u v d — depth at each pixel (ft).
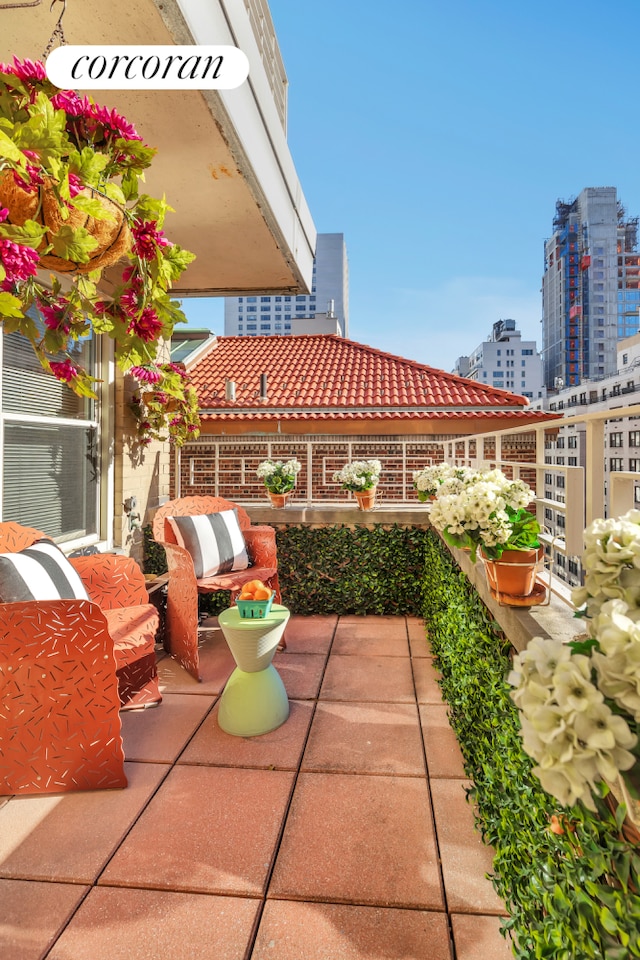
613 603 2.97
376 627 17.30
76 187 4.26
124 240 5.16
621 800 2.89
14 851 7.08
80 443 15.79
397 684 12.69
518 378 388.98
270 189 10.70
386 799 8.23
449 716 10.55
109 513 16.93
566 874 4.17
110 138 5.10
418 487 14.84
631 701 2.65
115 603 11.80
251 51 8.89
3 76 4.48
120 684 11.34
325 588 18.72
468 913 6.09
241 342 46.68
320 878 6.61
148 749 9.76
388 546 18.51
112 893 6.38
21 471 13.25
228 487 34.53
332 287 495.41
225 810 7.97
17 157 3.73
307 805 8.08
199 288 15.97
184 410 19.30
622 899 3.33
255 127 9.46
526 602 6.89
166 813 7.90
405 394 35.70
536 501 8.52
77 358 15.55
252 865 6.82
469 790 7.85
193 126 8.16
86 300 5.84
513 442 33.58
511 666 6.62
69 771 8.36
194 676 13.10
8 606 8.06
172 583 14.43
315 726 10.62
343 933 5.82
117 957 5.53
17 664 8.14
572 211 441.27
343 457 34.32
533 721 2.82
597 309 421.59
